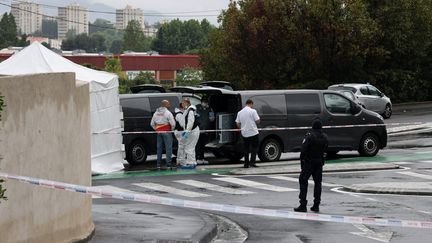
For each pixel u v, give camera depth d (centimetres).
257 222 1520
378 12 5416
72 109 1142
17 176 908
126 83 6981
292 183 2108
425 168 2388
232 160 2703
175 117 2528
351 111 2688
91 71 2392
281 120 2573
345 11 5134
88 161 1244
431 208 1658
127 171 2416
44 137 1026
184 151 2466
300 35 5181
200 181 2162
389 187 1930
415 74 5819
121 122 2477
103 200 1802
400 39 5509
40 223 1012
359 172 2316
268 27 5241
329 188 2002
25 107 964
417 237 1328
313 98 2625
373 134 2728
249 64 5419
